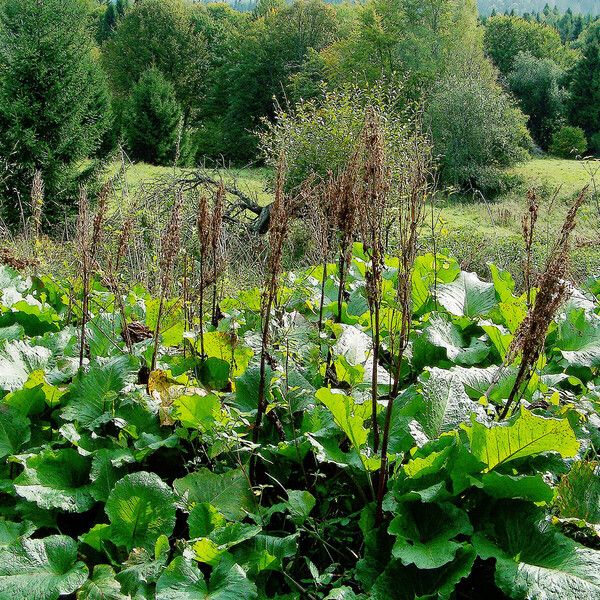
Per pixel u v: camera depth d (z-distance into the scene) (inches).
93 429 114.1
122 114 1422.2
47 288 202.2
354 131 660.7
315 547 101.8
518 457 94.2
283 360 129.0
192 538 94.5
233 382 128.3
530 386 125.8
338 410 100.2
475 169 1174.3
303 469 106.2
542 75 2081.7
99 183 702.5
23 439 114.7
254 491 104.0
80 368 121.6
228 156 1811.0
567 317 157.3
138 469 110.0
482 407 107.7
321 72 1595.7
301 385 124.3
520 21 2632.9
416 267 187.8
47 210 652.7
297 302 162.2
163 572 85.0
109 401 116.3
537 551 88.4
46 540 91.5
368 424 114.7
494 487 92.2
